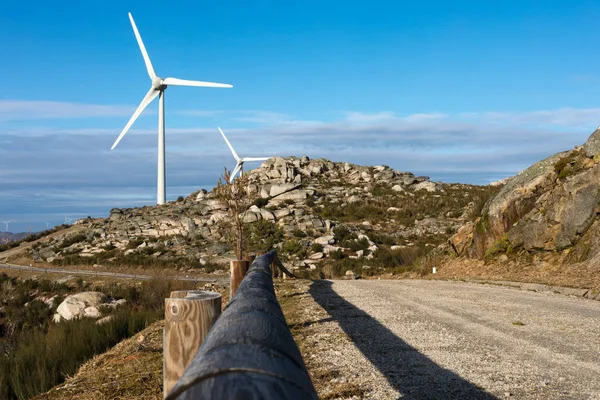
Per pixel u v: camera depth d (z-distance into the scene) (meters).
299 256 40.00
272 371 1.33
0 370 7.46
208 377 1.25
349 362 6.39
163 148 71.25
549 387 5.43
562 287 14.05
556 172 18.58
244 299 2.35
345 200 62.34
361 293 14.13
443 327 8.84
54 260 50.56
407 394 5.17
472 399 5.04
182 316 3.28
